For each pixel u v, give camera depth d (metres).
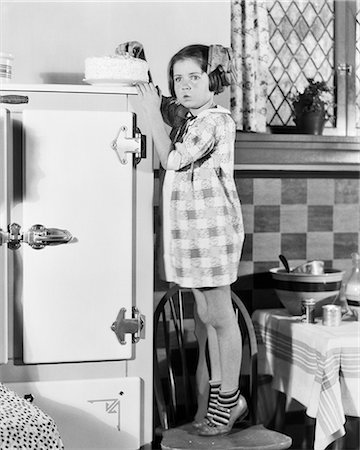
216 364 2.93
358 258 3.09
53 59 2.94
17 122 2.35
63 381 2.42
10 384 2.38
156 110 2.48
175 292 3.00
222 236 2.75
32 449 1.98
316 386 2.71
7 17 2.88
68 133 2.36
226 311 2.81
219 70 2.93
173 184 2.81
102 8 2.99
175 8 3.07
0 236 2.30
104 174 2.39
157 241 3.05
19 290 2.38
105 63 2.44
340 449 3.34
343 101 3.42
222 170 2.79
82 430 2.43
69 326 2.40
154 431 3.09
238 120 3.18
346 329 2.87
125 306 2.43
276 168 3.34
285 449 2.76
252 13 3.19
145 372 2.49
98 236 2.40
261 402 3.32
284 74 3.38
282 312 3.22
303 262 3.41
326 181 3.41
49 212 2.37
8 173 2.34
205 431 2.79
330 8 3.41
